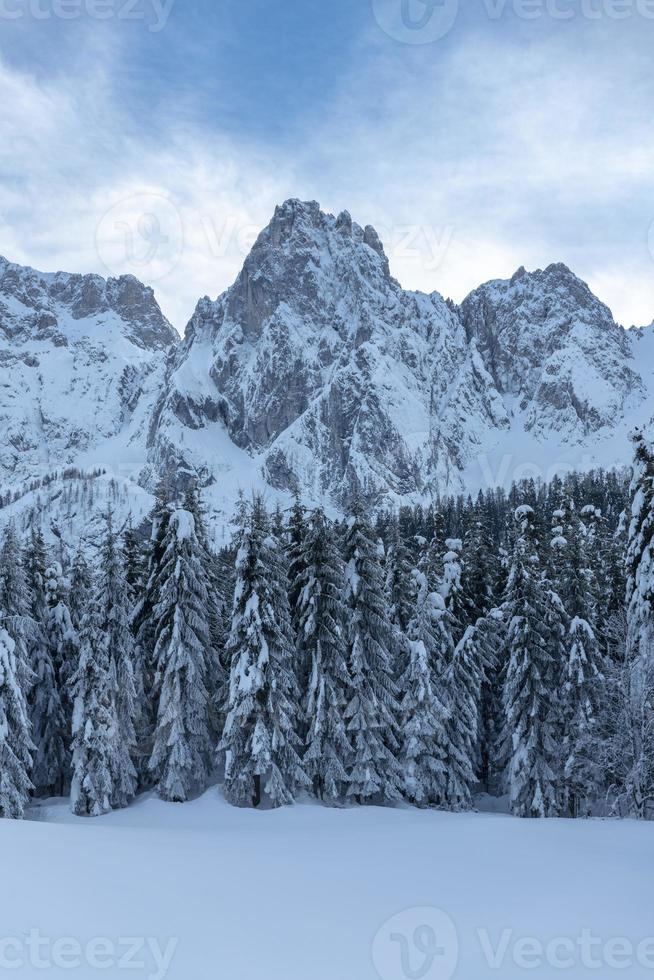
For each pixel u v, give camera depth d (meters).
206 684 41.56
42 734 43.69
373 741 37.84
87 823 34.50
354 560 39.28
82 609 41.59
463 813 35.03
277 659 36.28
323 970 10.50
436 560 44.81
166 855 18.94
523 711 38.88
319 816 32.78
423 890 15.47
